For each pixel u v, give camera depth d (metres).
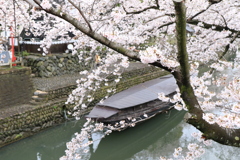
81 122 12.34
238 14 5.74
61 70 15.02
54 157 10.02
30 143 10.33
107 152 10.52
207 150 9.87
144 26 5.75
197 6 4.90
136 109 11.30
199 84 3.93
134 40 4.50
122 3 5.49
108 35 2.88
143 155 10.38
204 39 6.10
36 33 8.39
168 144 10.98
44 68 14.24
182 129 12.37
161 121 12.63
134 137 11.34
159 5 4.61
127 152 10.84
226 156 9.34
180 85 2.13
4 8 6.03
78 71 15.92
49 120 11.27
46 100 11.48
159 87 13.56
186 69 1.99
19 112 10.09
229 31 4.73
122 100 11.44
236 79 3.54
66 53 15.60
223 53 4.27
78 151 10.01
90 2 4.96
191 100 2.09
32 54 15.32
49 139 10.94
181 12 1.75
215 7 5.48
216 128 2.09
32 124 10.53
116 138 10.88
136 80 16.38
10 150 9.59
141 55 2.14
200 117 2.07
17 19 6.62
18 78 11.02
